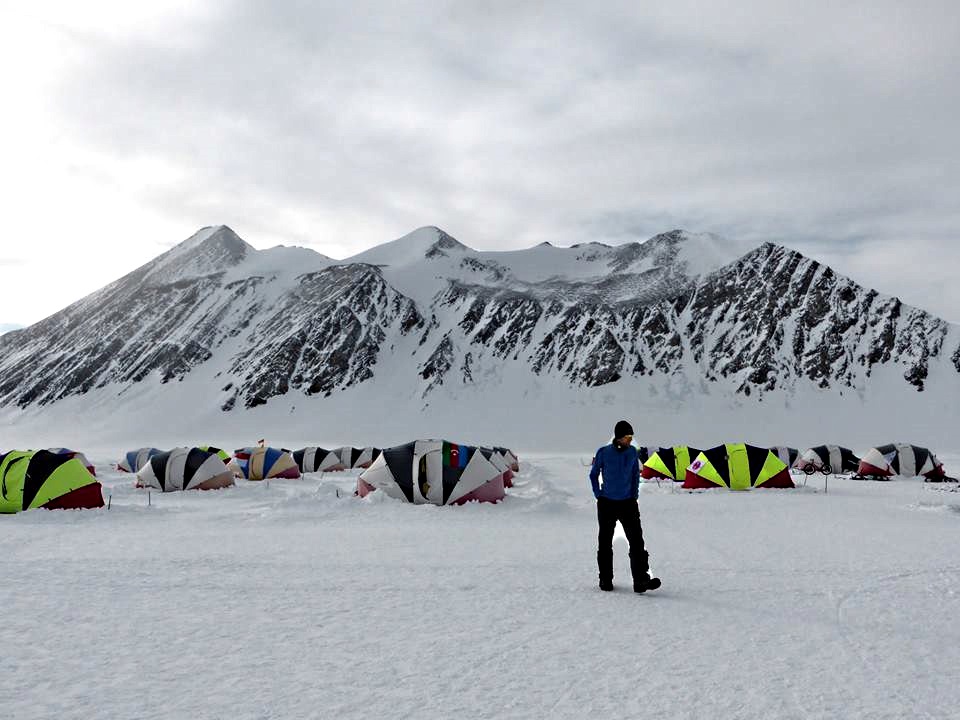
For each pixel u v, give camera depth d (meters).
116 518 18.66
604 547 9.32
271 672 5.79
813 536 15.44
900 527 17.20
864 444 116.31
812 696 5.38
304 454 49.12
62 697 5.14
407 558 11.84
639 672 5.90
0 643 6.50
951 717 4.98
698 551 13.09
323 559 11.63
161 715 4.82
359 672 5.82
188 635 6.89
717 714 4.99
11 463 20.12
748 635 7.12
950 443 113.88
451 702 5.15
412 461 22.95
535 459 78.06
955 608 8.45
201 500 25.28
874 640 7.01
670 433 122.00
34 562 11.05
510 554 12.45
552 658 6.27
